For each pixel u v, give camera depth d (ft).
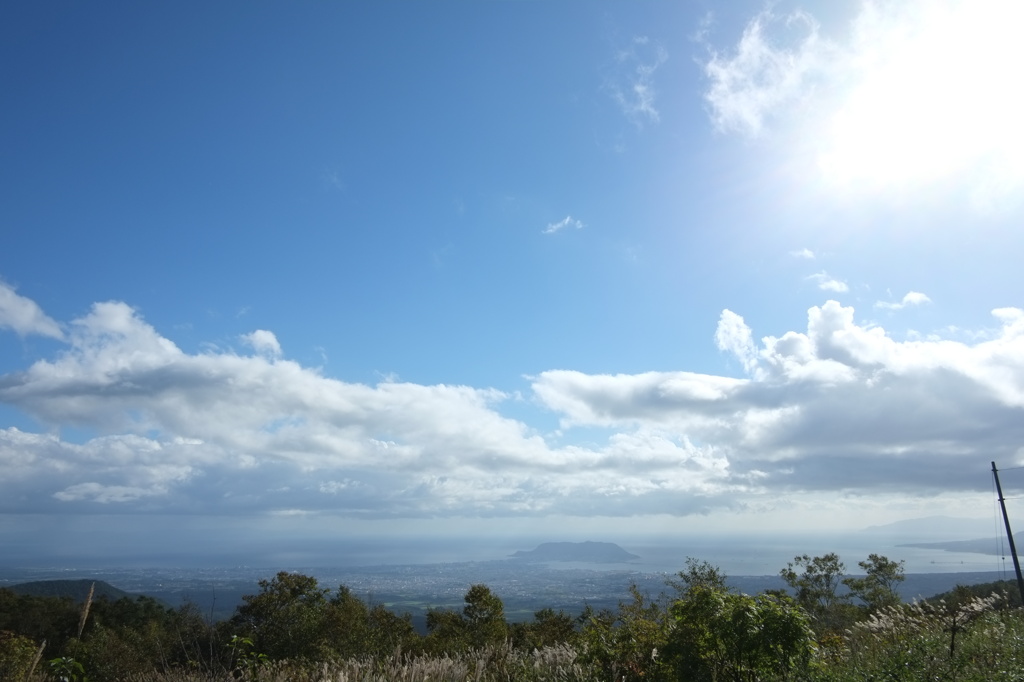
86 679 23.06
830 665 24.61
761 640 21.24
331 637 68.13
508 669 31.96
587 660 27.43
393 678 30.14
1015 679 20.10
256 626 72.49
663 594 33.04
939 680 20.84
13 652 27.55
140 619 88.12
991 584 43.65
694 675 22.71
